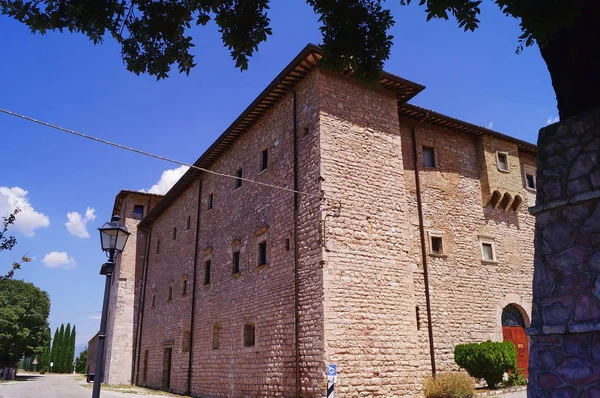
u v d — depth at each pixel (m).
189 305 22.83
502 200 19.52
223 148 21.38
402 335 13.93
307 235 14.24
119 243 9.41
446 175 18.38
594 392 4.17
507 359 15.09
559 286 4.63
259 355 15.67
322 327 12.77
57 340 80.88
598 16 4.67
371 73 6.70
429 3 5.51
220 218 21.05
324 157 14.33
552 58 5.16
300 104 15.88
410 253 15.08
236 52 6.83
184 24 6.89
